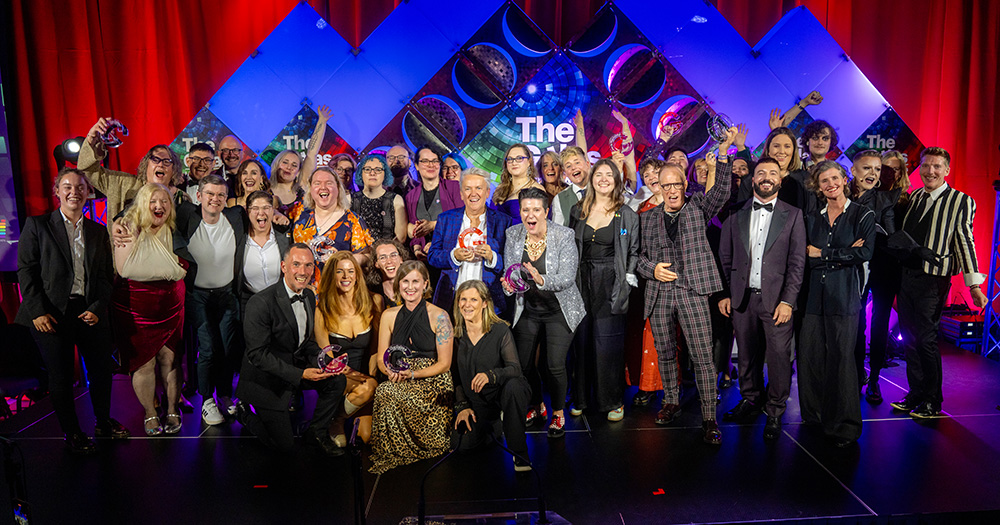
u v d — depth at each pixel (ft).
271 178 17.34
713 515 11.14
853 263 13.33
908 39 20.33
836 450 13.44
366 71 19.40
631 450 13.51
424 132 19.65
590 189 14.35
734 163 16.51
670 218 14.19
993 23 20.40
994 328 20.11
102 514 11.31
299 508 11.44
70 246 13.04
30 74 18.93
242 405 14.49
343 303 13.58
